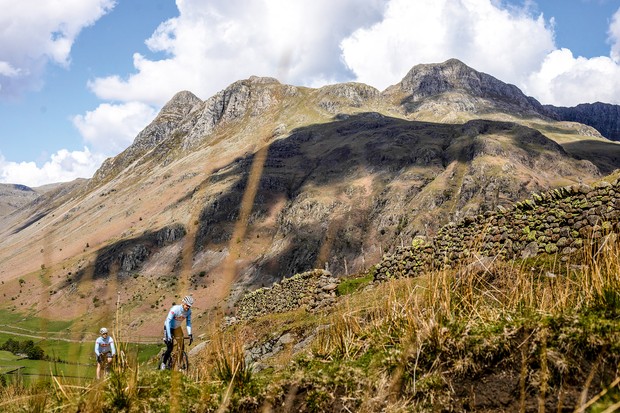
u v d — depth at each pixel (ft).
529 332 9.89
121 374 10.66
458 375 10.03
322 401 10.64
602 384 8.45
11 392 8.69
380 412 9.75
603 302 10.61
